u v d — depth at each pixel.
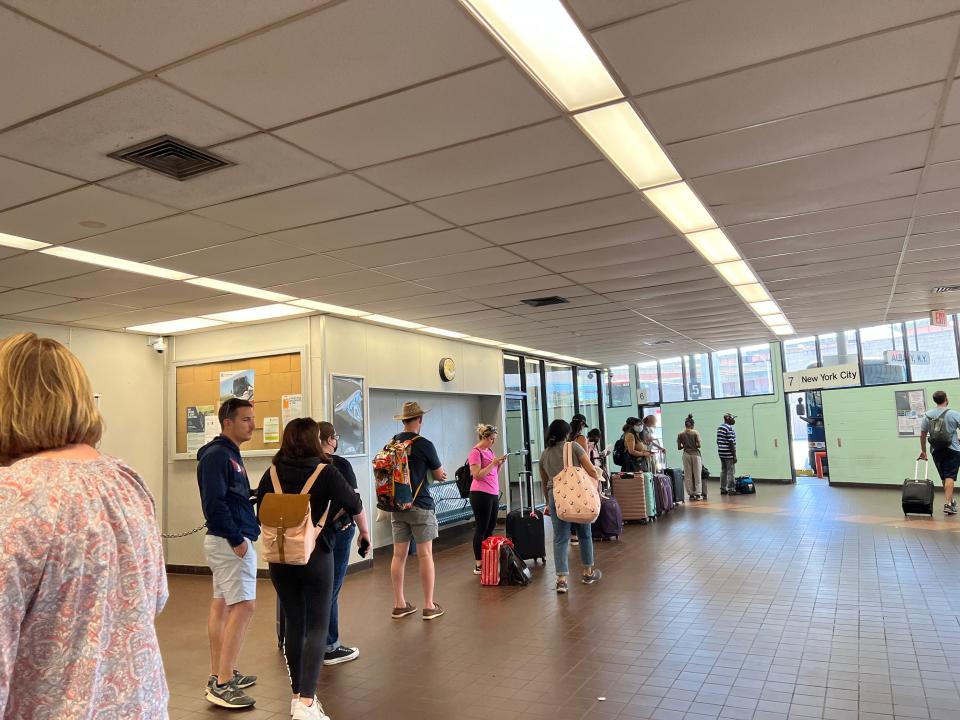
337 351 8.67
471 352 12.23
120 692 1.17
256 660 5.08
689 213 5.40
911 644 4.60
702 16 2.73
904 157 4.34
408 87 3.12
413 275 6.72
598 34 2.81
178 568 9.04
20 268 5.67
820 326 12.44
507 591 6.79
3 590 1.08
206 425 9.02
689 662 4.45
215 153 3.67
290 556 3.67
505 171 4.20
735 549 8.31
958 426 10.28
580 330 11.33
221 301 7.38
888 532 9.03
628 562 7.86
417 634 5.44
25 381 1.32
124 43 2.63
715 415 18.86
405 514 5.96
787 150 4.16
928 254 7.09
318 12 2.52
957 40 2.96
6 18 2.43
